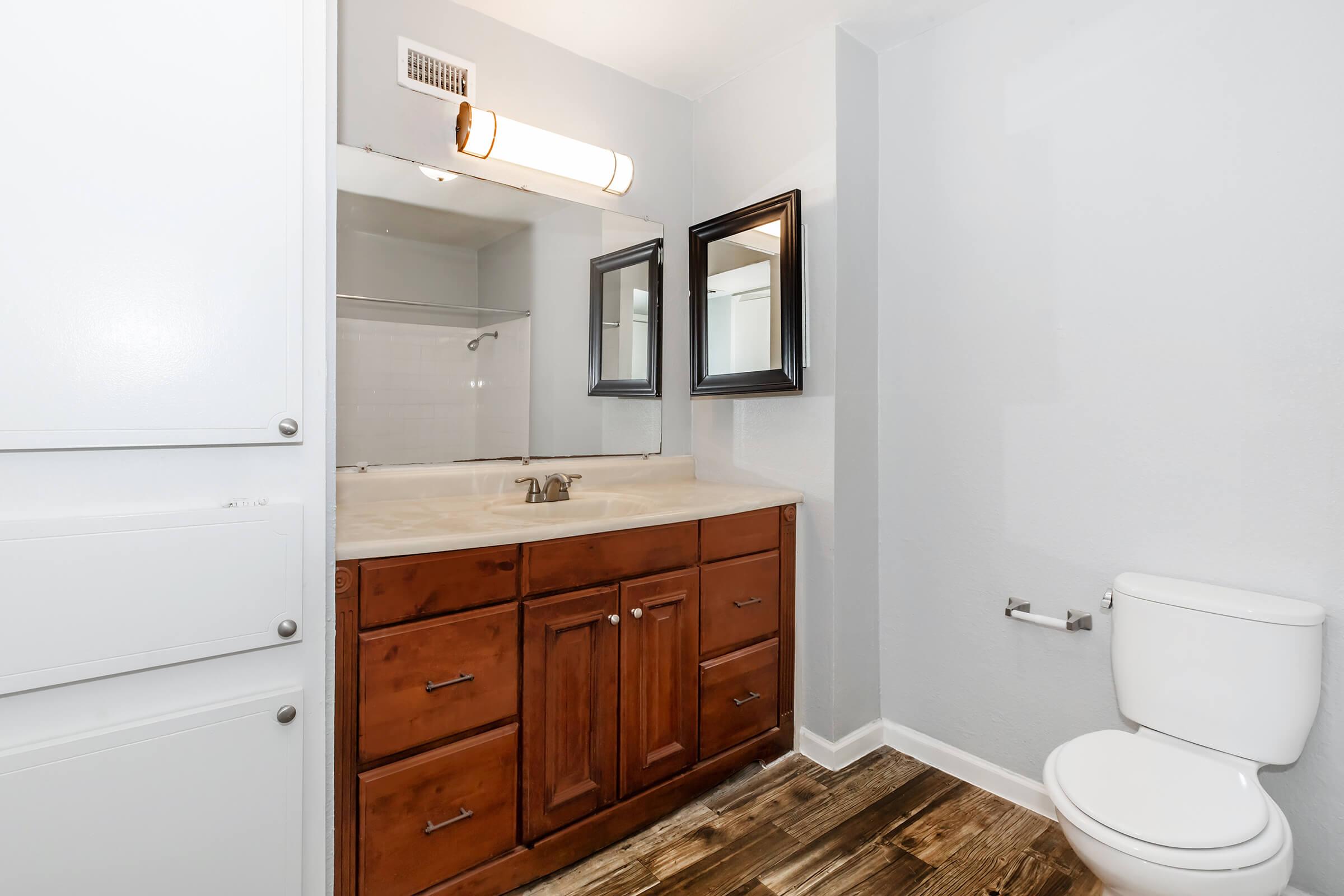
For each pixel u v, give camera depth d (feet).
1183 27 5.09
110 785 3.11
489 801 4.69
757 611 6.56
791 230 6.55
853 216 6.83
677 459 8.13
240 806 3.48
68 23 2.98
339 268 5.76
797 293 6.54
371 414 5.97
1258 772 4.37
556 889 4.94
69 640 2.99
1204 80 4.99
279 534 3.55
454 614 4.52
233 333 3.43
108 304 3.10
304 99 3.66
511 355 6.81
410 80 6.09
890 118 7.09
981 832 5.67
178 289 3.27
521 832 4.89
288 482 3.66
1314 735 4.58
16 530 2.87
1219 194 4.93
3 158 2.85
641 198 7.80
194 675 3.37
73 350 3.03
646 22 6.60
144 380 3.19
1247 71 4.81
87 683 3.09
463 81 6.40
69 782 3.01
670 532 5.77
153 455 3.29
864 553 7.07
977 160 6.36
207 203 3.34
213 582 3.35
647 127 7.84
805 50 6.91
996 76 6.21
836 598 6.73
